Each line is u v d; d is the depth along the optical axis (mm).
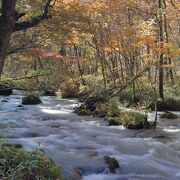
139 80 19438
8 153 5816
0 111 16438
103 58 22969
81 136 11523
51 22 10227
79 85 24641
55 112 16797
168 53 15383
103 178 7516
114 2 17391
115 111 15047
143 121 13172
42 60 25031
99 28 18578
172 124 14078
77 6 11367
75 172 7441
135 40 15930
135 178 7676
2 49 6477
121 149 10000
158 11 18422
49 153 8875
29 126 12828
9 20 6516
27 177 5340
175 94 20531
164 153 9789
